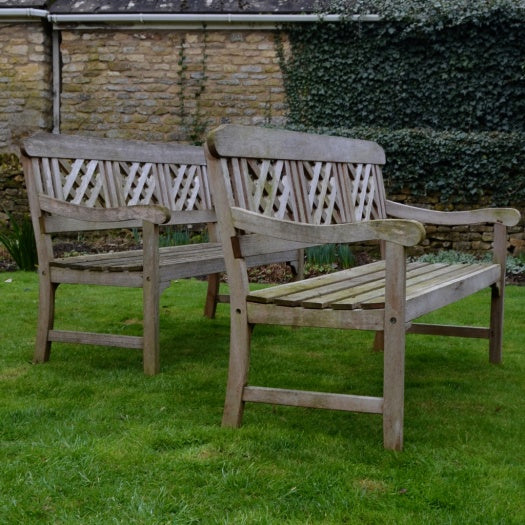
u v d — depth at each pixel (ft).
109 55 37.42
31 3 37.04
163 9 36.52
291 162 12.50
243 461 8.85
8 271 26.76
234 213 10.00
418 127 35.63
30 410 10.69
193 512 7.50
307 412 11.00
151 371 12.97
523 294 22.48
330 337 16.37
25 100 37.83
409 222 8.88
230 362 10.08
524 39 33.88
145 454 8.97
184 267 13.94
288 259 17.06
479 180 32.94
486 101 34.68
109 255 15.52
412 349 15.38
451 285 11.10
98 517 7.38
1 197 34.58
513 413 11.10
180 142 37.47
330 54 36.09
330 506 7.68
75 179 14.64
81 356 14.35
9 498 7.79
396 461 8.92
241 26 36.45
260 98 36.88
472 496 7.95
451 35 34.58
